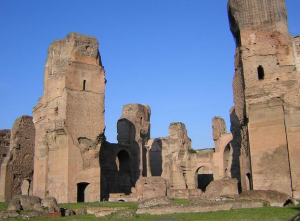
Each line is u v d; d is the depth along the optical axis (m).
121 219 18.09
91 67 35.50
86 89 34.72
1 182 40.84
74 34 35.16
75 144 32.75
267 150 27.45
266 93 28.30
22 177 42.16
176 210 19.86
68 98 33.19
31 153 43.66
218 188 25.92
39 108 38.12
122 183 45.03
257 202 20.55
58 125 32.81
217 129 52.69
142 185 35.41
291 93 27.64
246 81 29.31
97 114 34.88
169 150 51.25
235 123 47.00
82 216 21.38
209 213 18.52
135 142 48.12
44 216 20.81
